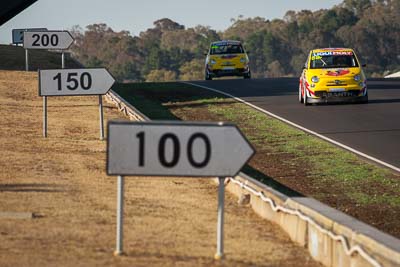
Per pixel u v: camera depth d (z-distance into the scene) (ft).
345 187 113.60
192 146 66.39
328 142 149.38
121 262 66.28
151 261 67.21
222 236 68.80
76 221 79.87
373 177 119.14
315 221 73.41
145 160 66.23
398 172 122.62
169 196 95.96
